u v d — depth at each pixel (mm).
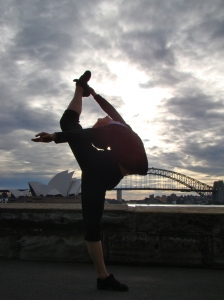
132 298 1597
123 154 1759
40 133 1614
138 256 2623
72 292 1687
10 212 2795
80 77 2025
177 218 2625
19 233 2779
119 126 1792
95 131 1744
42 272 2219
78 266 2494
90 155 1767
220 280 2062
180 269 2473
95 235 1758
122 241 2660
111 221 2676
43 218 2758
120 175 1802
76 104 1923
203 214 2602
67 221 2727
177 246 2596
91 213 1750
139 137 1845
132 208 2844
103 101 2041
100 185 1758
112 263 2643
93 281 1972
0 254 2760
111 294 1660
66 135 1660
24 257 2738
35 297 1574
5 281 1907
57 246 2717
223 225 2568
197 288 1831
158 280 2049
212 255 2541
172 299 1589
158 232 2633
